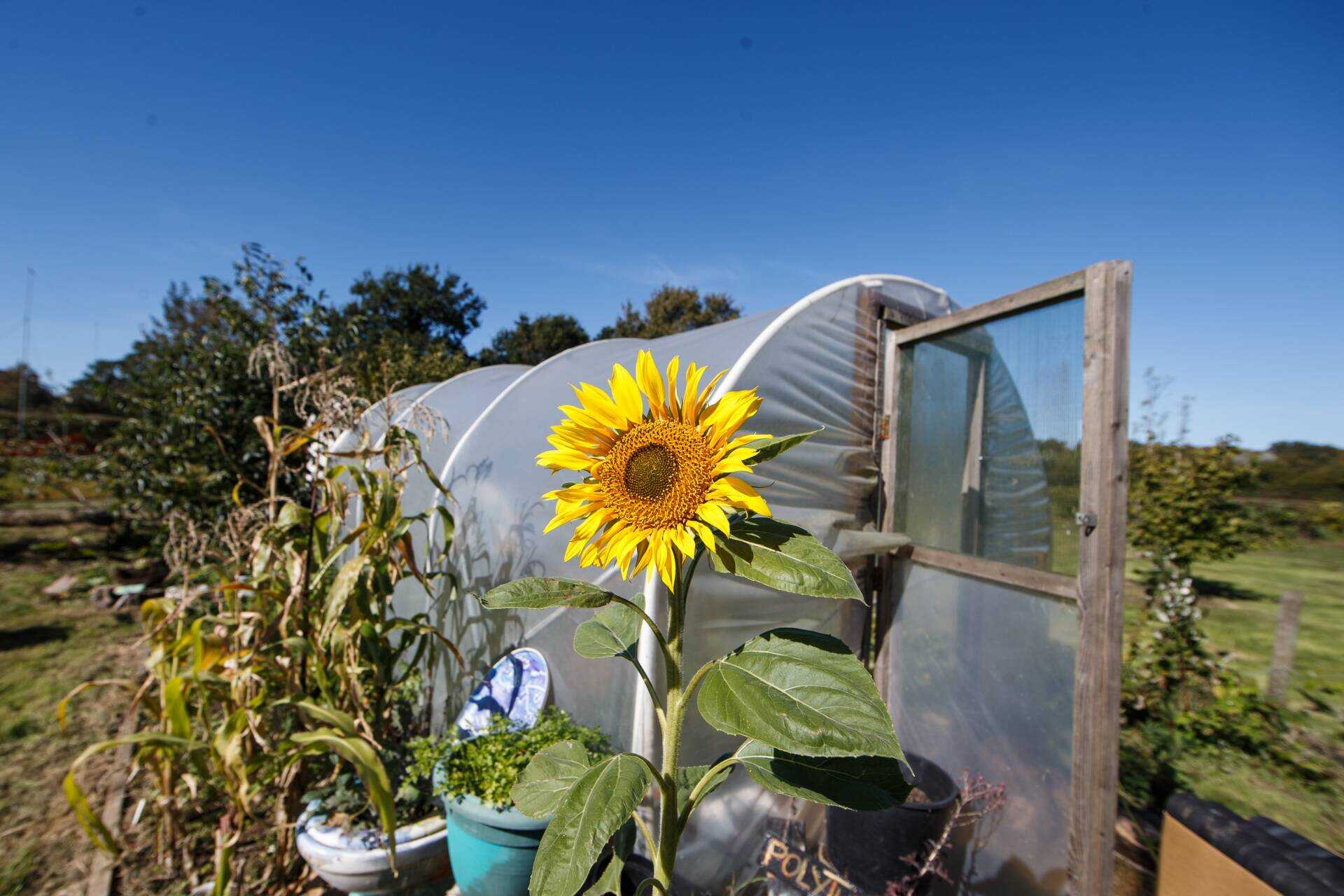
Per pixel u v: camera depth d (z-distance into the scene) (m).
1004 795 2.83
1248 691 4.74
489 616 3.86
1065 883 2.53
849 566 3.47
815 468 3.27
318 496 3.59
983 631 3.01
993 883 2.88
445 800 2.66
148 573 8.30
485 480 4.12
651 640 2.61
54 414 17.30
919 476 3.47
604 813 1.03
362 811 2.99
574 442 1.24
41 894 3.03
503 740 2.85
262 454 6.77
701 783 1.33
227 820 2.80
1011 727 2.83
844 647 1.10
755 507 1.09
